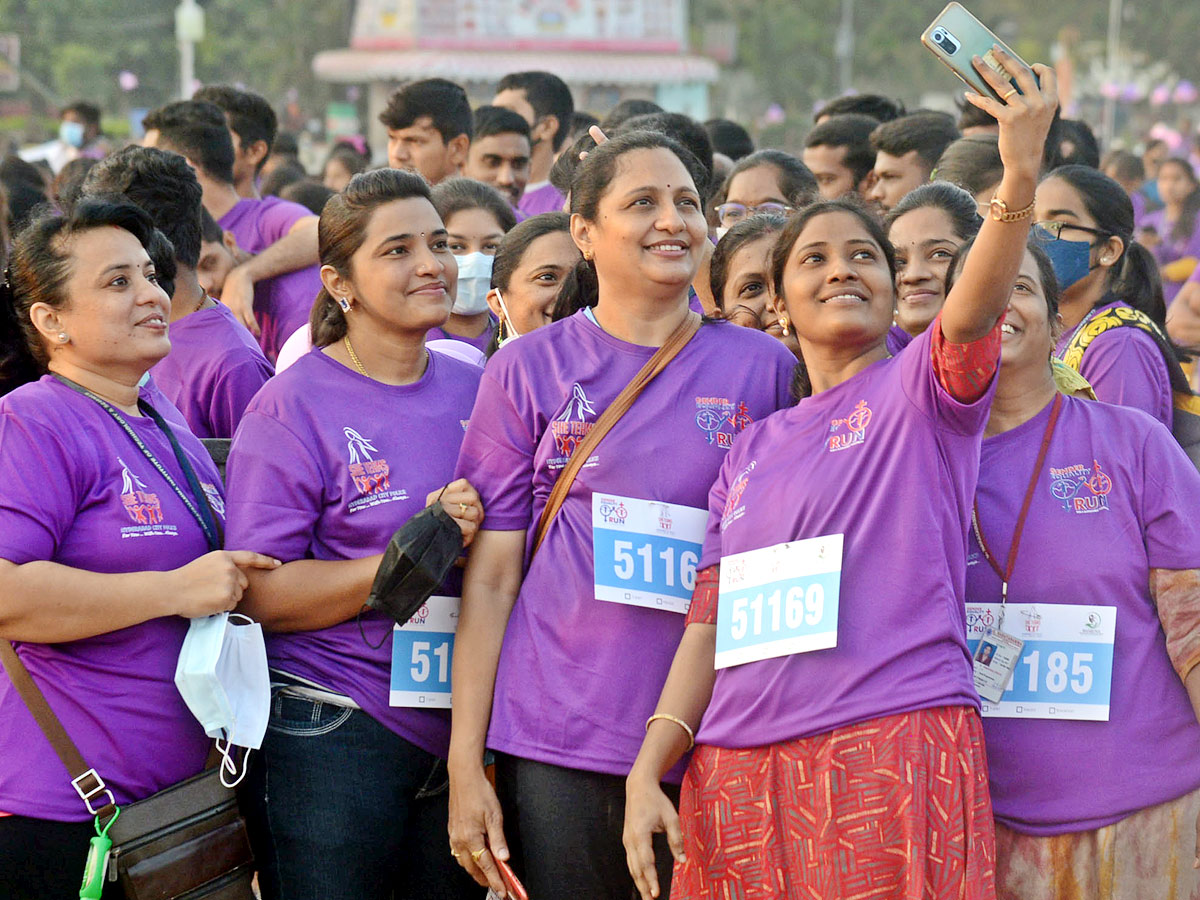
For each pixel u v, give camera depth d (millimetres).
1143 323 4895
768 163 6395
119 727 3703
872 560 3381
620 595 3691
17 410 3656
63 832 3639
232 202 7090
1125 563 3693
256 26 46594
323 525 4023
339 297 4168
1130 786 3654
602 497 3754
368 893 3961
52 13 42219
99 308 3797
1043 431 3797
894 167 6984
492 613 3893
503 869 3697
